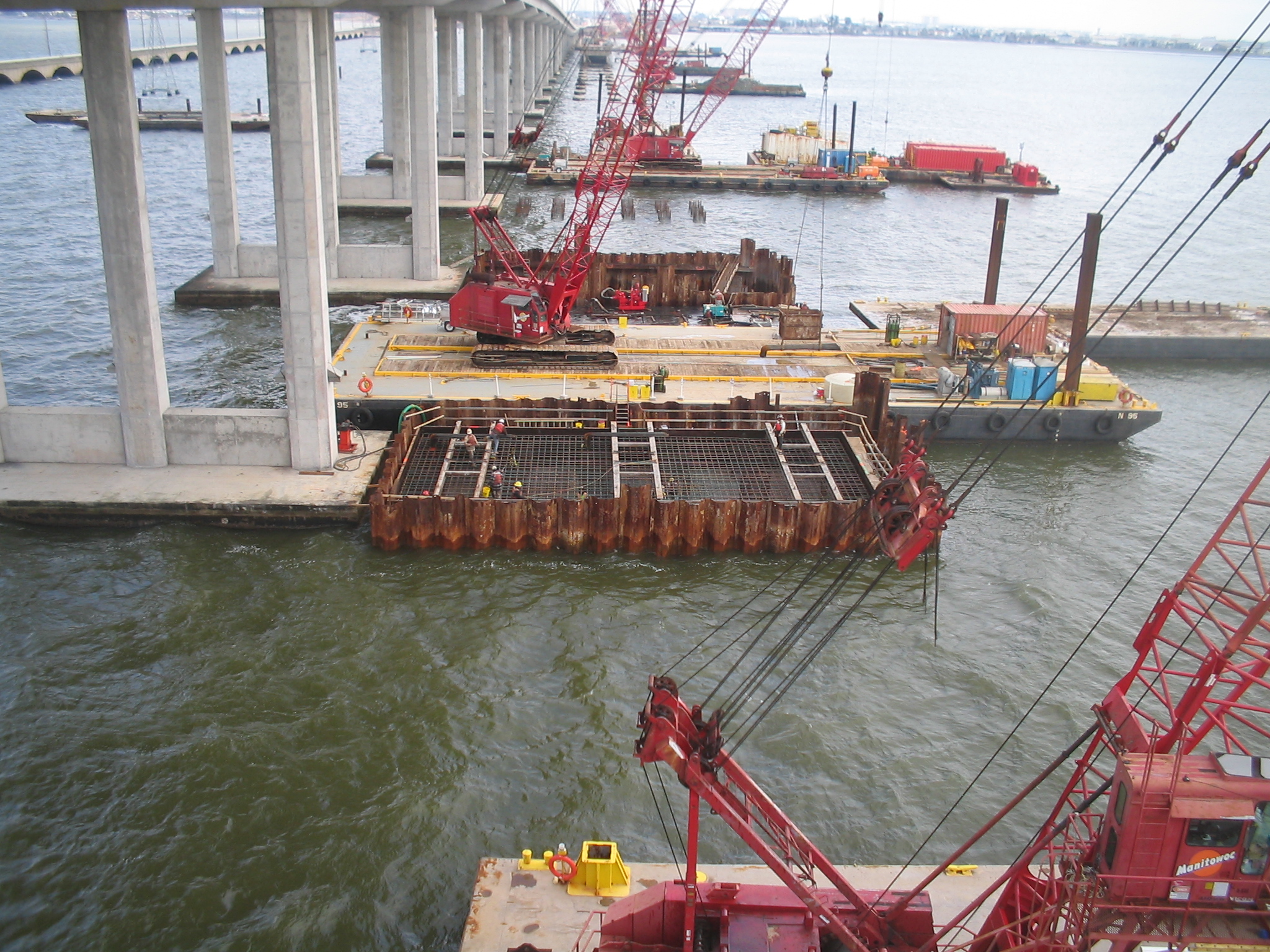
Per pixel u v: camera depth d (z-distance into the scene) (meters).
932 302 77.81
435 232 81.06
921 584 43.41
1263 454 57.81
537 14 176.00
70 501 44.19
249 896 27.16
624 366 58.94
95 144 42.50
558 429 50.34
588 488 46.50
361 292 78.12
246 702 34.28
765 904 22.73
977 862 29.19
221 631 38.06
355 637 37.97
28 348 67.44
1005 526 48.75
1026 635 40.22
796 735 33.84
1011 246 112.31
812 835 29.88
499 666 36.69
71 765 31.30
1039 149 193.88
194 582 40.97
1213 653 19.44
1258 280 102.38
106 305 76.81
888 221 121.88
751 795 21.97
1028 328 61.25
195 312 75.44
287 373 46.28
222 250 79.44
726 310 71.00
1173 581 44.81
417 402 52.25
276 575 41.66
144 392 46.38
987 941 23.00
